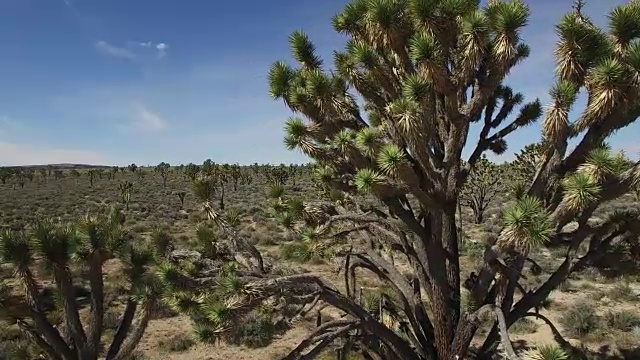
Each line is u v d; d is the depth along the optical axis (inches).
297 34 238.8
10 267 701.3
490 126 277.6
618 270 218.5
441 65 190.4
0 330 482.9
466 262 798.5
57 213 1528.1
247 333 493.7
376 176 194.1
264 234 1159.0
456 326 231.0
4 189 2428.6
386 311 280.8
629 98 178.2
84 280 695.7
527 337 497.7
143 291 270.8
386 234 259.6
